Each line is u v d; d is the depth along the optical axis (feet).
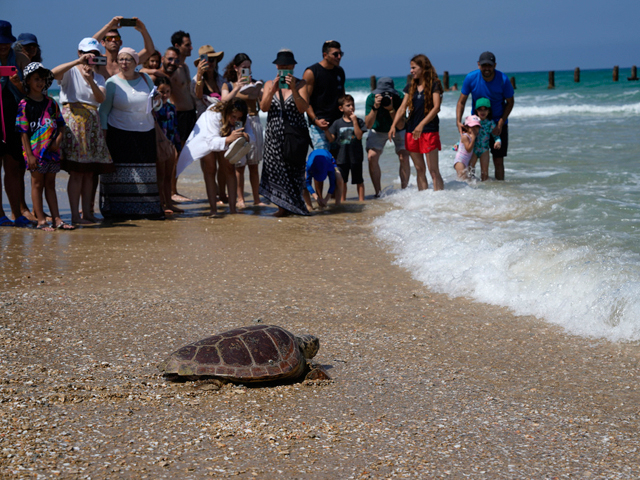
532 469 7.86
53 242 21.18
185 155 25.80
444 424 9.14
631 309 13.19
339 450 8.27
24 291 15.52
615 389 10.51
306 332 13.32
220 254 20.24
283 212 26.71
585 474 7.75
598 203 23.22
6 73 21.13
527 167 34.17
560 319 13.85
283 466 7.79
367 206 28.37
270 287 16.66
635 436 8.81
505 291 15.53
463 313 14.66
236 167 29.71
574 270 15.38
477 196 26.63
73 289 15.90
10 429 8.31
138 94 24.77
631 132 47.62
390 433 8.82
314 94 28.50
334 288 16.65
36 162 21.94
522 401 10.03
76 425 8.59
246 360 10.12
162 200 27.71
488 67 29.27
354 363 11.68
